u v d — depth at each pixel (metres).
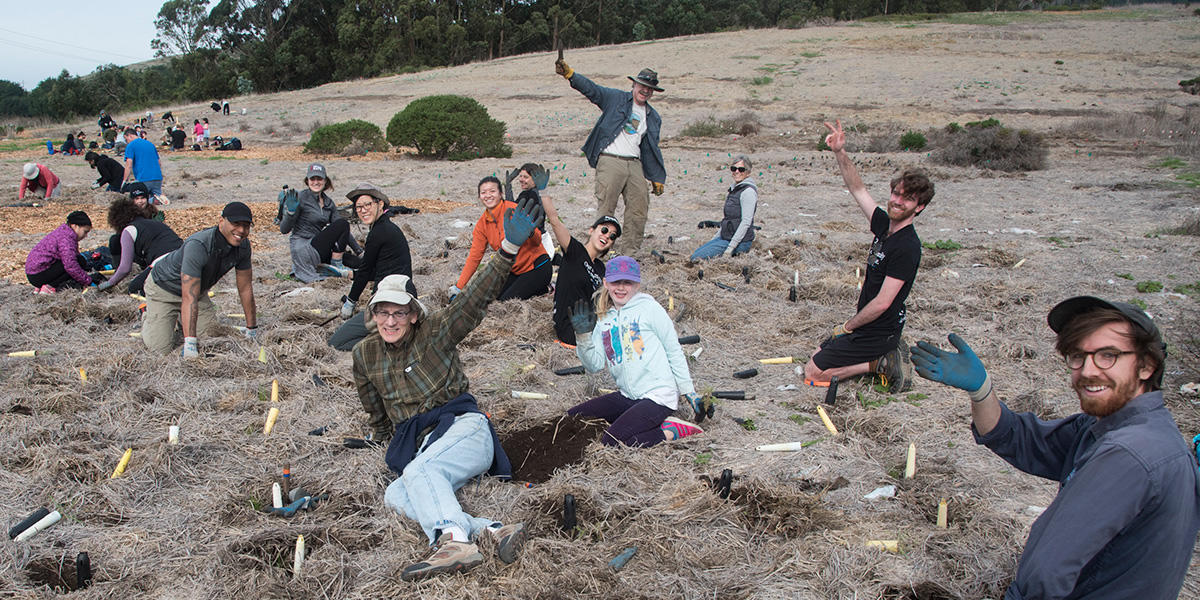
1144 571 2.11
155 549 3.41
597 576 3.20
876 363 5.22
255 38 80.19
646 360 4.43
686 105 35.94
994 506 3.77
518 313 6.77
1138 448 2.04
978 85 37.47
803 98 36.59
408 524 3.58
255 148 27.17
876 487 3.96
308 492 3.93
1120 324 2.07
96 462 4.09
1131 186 15.23
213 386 5.22
